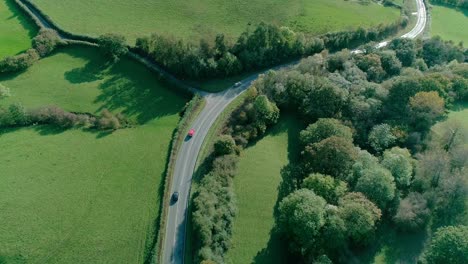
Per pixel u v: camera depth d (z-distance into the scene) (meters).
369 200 109.81
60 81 158.25
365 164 119.06
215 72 162.50
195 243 106.81
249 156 132.88
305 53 182.25
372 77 165.38
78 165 128.75
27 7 190.38
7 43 170.00
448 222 113.81
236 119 141.88
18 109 139.00
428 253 99.94
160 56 162.38
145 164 129.62
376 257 106.44
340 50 191.38
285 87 150.75
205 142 135.50
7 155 130.12
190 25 189.00
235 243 109.38
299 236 103.88
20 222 112.88
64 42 171.25
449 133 134.25
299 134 140.38
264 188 123.44
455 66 169.00
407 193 119.06
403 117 141.62
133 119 146.50
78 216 114.75
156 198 119.56
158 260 103.62
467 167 122.19
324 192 113.94
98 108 149.62
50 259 105.44
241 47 168.50
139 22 188.00
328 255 104.06
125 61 166.38
